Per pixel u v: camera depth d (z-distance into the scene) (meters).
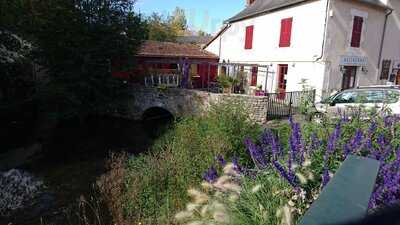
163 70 19.05
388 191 2.23
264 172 3.24
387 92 9.08
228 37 23.86
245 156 6.98
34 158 10.96
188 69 19.44
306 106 6.27
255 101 12.41
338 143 3.22
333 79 16.33
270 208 2.71
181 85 18.95
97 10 15.20
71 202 7.38
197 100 14.77
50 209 7.16
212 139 7.84
